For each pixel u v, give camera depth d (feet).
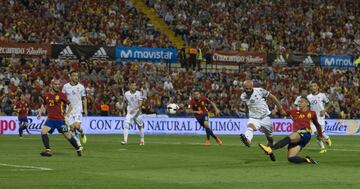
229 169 102.17
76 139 126.00
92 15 312.09
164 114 269.64
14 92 255.29
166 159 121.70
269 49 337.31
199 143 184.14
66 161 114.42
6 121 243.40
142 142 171.01
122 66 287.28
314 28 362.33
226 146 168.55
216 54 305.53
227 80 300.61
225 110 282.36
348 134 287.28
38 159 118.21
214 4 350.23
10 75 264.31
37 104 252.62
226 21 343.46
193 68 306.35
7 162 111.65
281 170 100.94
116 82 277.64
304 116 114.11
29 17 296.92
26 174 91.45
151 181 84.79
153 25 326.03
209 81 296.10
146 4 342.03
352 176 92.99
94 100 264.31
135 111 170.60
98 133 253.85
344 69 328.70
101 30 307.37
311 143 197.57
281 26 354.95
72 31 298.97
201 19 340.80
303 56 317.42
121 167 104.27
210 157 127.65
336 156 136.26
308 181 86.02
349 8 382.63
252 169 102.37
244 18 348.38
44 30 293.84
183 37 327.26
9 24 289.53
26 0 302.25
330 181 86.28
